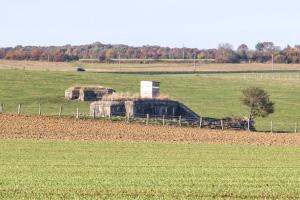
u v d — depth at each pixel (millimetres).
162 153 165375
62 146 173750
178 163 148250
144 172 133125
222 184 119312
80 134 199125
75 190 111062
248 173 134250
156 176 127812
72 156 156375
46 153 160625
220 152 170000
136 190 111812
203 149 175250
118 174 129750
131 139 193000
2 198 103438
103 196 106250
